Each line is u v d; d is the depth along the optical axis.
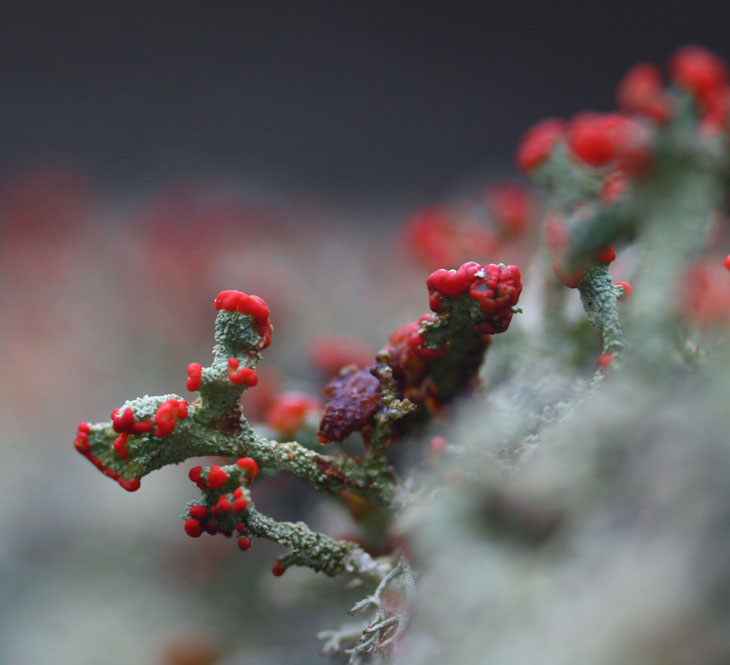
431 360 0.10
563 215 0.12
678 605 0.08
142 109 1.11
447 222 0.17
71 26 1.12
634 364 0.09
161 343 0.39
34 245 0.51
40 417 0.37
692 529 0.08
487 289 0.10
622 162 0.10
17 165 1.04
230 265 0.41
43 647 0.22
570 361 0.11
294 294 0.36
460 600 0.09
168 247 0.43
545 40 1.08
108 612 0.23
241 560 0.20
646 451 0.09
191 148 1.08
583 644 0.08
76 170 0.99
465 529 0.09
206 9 1.13
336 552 0.10
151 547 0.25
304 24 1.13
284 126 1.10
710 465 0.08
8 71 1.11
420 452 0.11
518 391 0.11
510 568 0.09
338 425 0.10
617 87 1.03
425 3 1.11
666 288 0.10
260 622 0.17
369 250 0.49
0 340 0.42
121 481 0.10
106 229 0.60
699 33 1.00
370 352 0.19
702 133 0.10
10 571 0.25
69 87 1.12
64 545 0.26
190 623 0.19
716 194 0.10
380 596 0.10
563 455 0.09
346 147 1.07
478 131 1.06
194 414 0.10
